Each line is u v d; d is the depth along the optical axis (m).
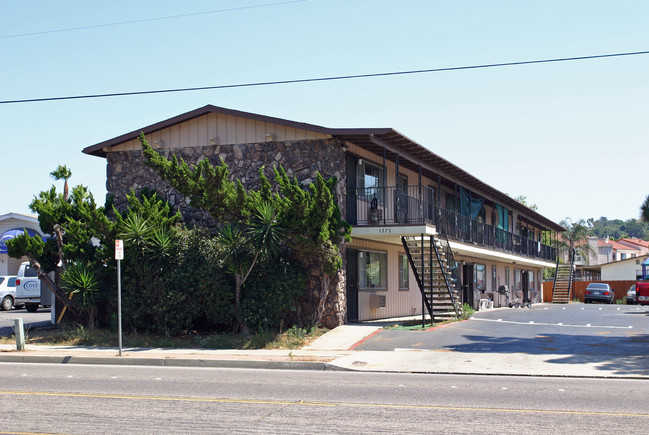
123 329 19.64
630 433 7.70
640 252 104.00
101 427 8.02
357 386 11.36
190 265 18.66
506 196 35.31
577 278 73.69
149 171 23.19
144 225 18.88
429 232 21.64
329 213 17.94
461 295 30.05
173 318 18.78
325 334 18.94
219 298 18.67
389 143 21.92
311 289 19.81
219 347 17.22
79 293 19.33
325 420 8.39
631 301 49.06
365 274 23.88
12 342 18.22
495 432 7.73
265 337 17.61
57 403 9.59
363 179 23.30
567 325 22.11
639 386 11.54
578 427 8.01
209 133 22.33
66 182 23.94
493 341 17.78
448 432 7.73
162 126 22.67
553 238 71.19
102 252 19.73
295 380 12.17
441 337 18.45
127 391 10.71
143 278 19.11
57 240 20.09
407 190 27.25
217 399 9.93
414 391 10.79
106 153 24.05
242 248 18.05
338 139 20.86
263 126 21.66
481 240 32.09
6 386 11.27
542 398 10.11
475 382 12.05
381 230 21.41
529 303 38.22
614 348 16.48
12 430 7.88
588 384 11.83
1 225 36.22
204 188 17.91
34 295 32.25
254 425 8.10
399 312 26.98
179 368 14.37
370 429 7.88
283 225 18.08
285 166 21.20
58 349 17.02
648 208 32.34
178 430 7.84
